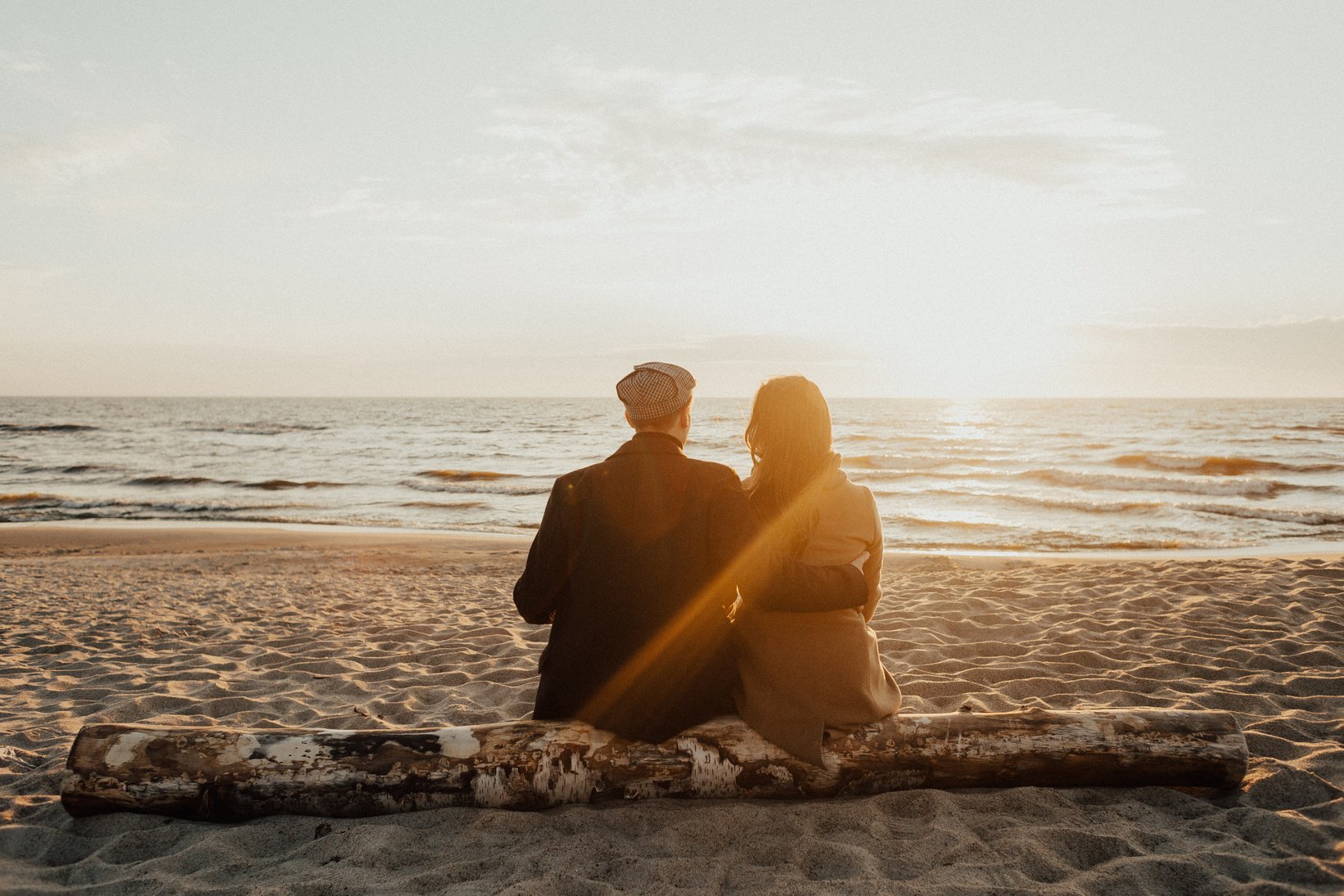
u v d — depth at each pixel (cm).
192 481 2705
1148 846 266
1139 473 2522
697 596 288
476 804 292
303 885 240
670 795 298
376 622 715
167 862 260
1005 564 1014
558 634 305
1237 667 489
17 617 747
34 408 11481
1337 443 3994
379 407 13325
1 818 298
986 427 5844
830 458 300
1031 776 305
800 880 243
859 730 301
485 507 2100
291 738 298
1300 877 242
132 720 429
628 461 293
